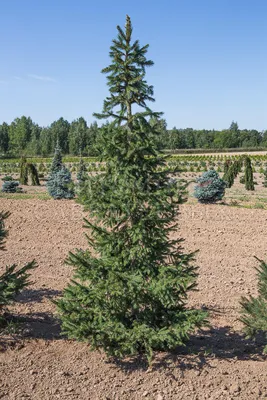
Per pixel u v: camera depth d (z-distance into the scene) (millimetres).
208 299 8109
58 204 19250
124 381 5230
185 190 5488
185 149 109250
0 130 118438
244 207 18828
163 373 5383
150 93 5457
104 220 5574
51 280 8984
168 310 5719
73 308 5484
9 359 5648
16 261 10320
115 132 5277
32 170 35219
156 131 5453
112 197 5363
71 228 13906
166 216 5594
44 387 5086
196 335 6660
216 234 13273
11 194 25719
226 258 10805
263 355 6012
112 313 5527
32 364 5543
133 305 5414
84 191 5441
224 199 22234
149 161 5449
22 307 7480
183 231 13609
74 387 5090
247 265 10273
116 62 5395
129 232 5383
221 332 6809
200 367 5547
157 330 5512
